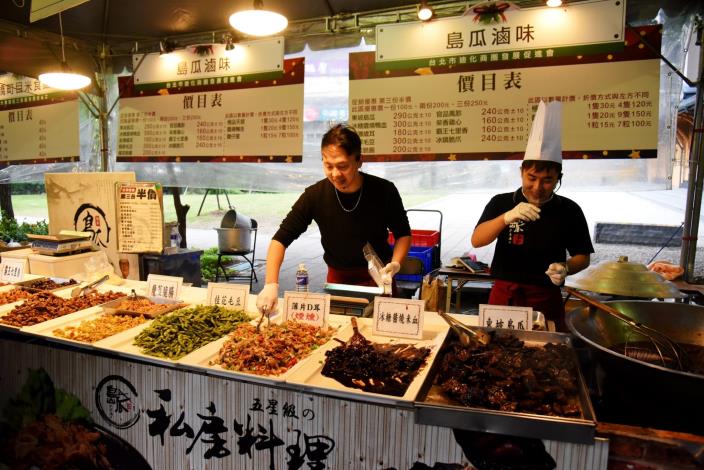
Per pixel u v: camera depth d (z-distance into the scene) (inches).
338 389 66.7
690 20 137.8
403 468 66.9
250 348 78.1
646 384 55.0
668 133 143.6
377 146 166.4
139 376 83.4
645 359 67.8
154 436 83.6
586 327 71.1
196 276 176.4
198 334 89.0
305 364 75.8
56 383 92.4
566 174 152.2
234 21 118.4
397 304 89.4
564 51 145.5
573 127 146.9
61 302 111.0
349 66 166.9
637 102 141.1
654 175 145.5
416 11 159.8
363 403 67.9
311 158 195.2
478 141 156.3
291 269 327.0
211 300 109.1
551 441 59.1
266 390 73.5
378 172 172.1
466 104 156.1
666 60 137.0
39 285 129.6
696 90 136.9
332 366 74.5
